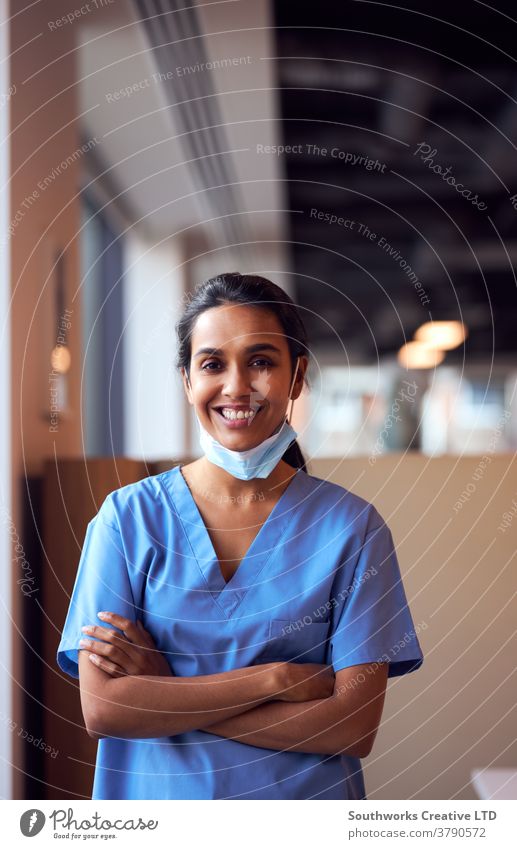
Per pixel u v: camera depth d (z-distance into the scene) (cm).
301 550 107
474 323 850
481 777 127
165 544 107
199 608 104
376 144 388
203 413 103
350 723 101
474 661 173
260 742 101
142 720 99
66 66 226
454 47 302
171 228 448
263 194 417
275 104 314
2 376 176
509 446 535
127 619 104
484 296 727
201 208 416
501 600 173
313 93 335
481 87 332
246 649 103
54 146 214
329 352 1065
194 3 234
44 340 201
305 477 113
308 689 101
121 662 101
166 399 446
